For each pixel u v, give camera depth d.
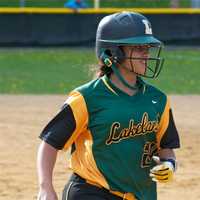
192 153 25.44
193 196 20.12
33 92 40.12
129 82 10.89
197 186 21.12
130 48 10.73
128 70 10.81
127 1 85.56
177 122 31.14
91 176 10.91
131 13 10.88
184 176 22.20
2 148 25.59
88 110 10.81
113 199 10.95
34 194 20.09
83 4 71.19
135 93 10.97
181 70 49.56
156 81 44.66
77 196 10.94
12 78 45.38
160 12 59.22
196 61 53.78
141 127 10.91
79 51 57.56
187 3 85.88
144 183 11.12
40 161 10.91
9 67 50.28
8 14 58.56
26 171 22.58
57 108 34.06
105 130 10.79
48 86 42.44
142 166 11.05
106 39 10.83
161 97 11.19
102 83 10.91
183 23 59.41
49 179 10.84
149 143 11.09
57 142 10.87
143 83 11.12
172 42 59.59
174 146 11.44
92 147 10.88
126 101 10.84
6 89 41.00
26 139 27.06
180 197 20.00
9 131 28.38
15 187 20.73
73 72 48.03
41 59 53.88
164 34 59.44
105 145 10.84
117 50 10.79
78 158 11.05
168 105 11.26
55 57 54.69
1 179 21.55
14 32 58.81
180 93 40.47
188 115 32.94
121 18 10.77
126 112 10.79
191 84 43.84
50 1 84.06
